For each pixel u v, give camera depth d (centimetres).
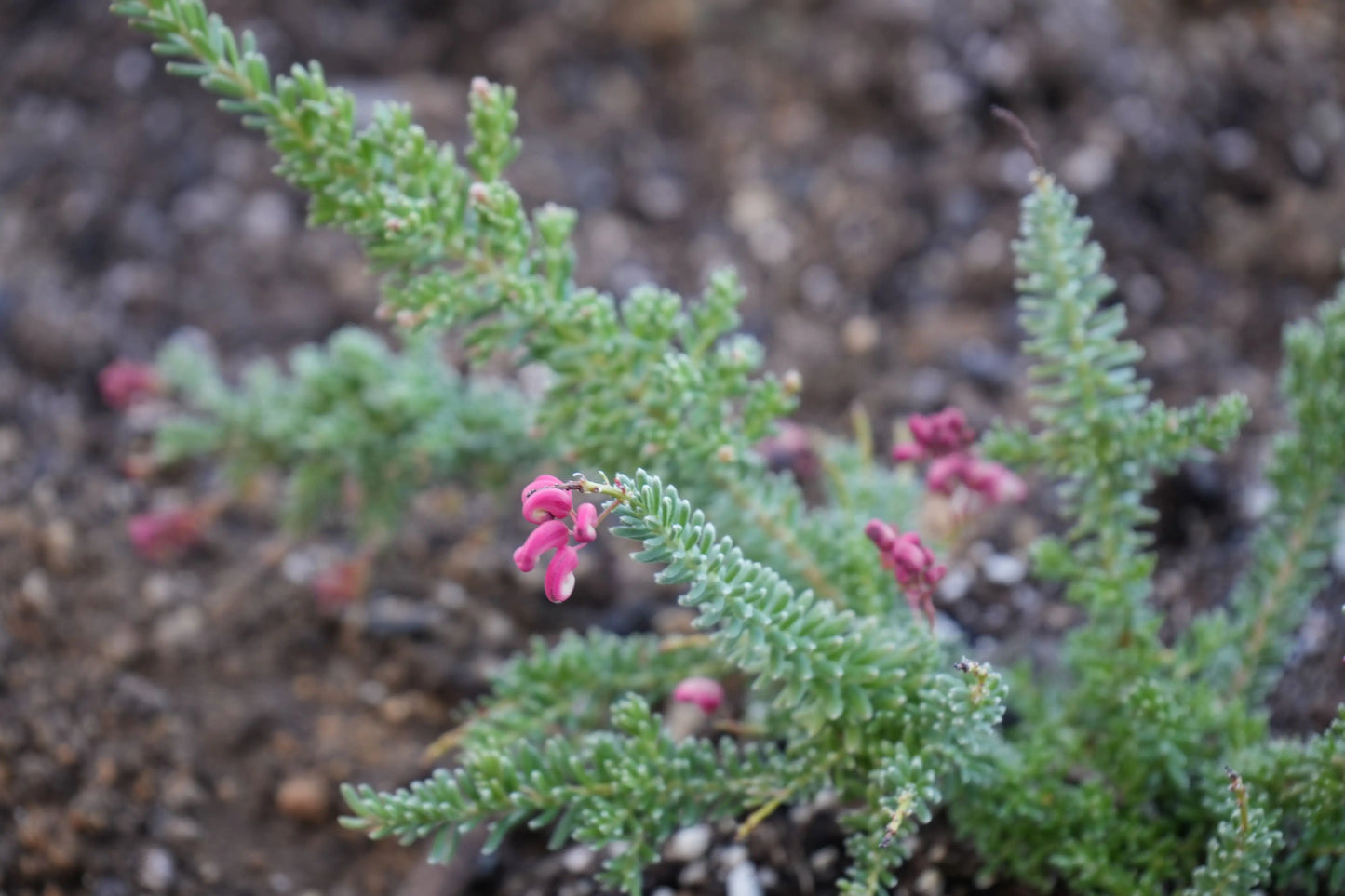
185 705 56
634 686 49
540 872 52
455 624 57
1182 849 46
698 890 50
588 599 57
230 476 56
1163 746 46
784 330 63
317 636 57
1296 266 63
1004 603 56
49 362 63
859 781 46
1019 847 47
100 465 61
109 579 58
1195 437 46
